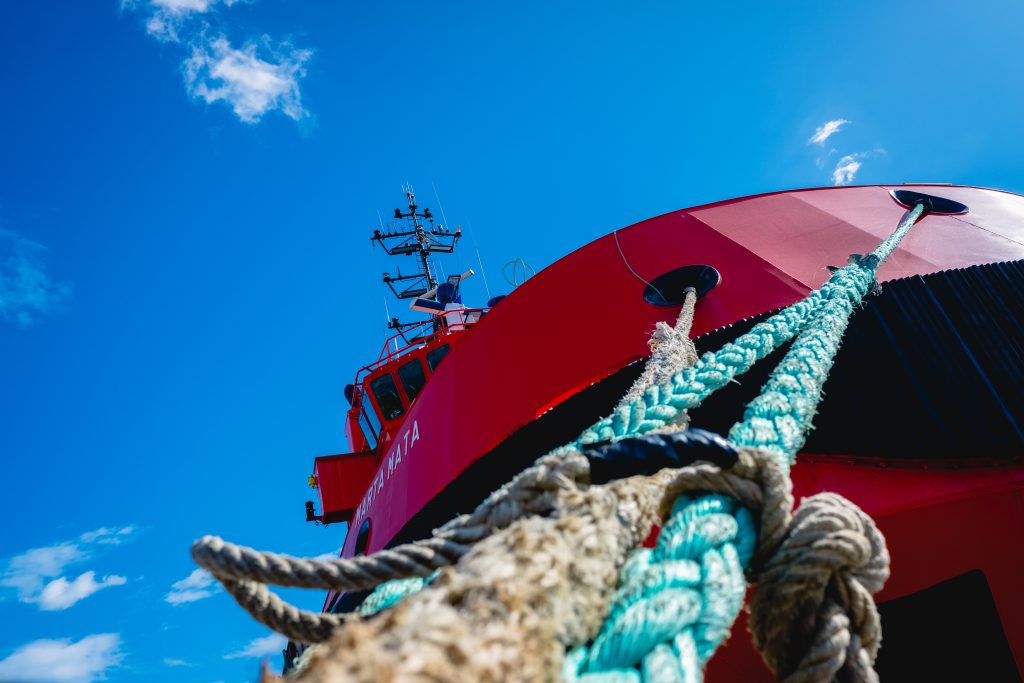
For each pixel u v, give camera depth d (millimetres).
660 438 1355
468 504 6176
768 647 1429
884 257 5141
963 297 5621
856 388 5215
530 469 1320
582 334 6168
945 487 4938
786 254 6230
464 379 6660
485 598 833
